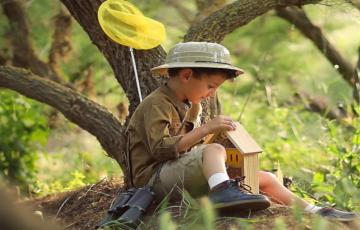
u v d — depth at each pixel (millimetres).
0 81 11102
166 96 8289
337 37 21547
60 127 16625
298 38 20781
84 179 13508
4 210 4641
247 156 8258
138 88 9562
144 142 8273
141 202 8000
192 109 8492
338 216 7773
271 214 7625
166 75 9312
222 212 7691
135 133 8359
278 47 20625
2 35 16750
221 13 10297
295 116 15117
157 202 8266
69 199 10320
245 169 8258
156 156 8117
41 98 10852
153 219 7879
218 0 13992
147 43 9508
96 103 10680
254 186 8336
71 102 10703
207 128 8047
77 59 17375
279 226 6852
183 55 8297
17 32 16719
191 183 8008
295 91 17359
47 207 10273
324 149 12945
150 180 8258
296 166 13062
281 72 20219
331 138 11297
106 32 9359
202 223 7520
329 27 20469
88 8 10227
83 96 10781
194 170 7938
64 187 13289
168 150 8008
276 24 20281
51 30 17922
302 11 17000
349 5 10734
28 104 14477
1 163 14148
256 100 17703
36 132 14609
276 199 8477
